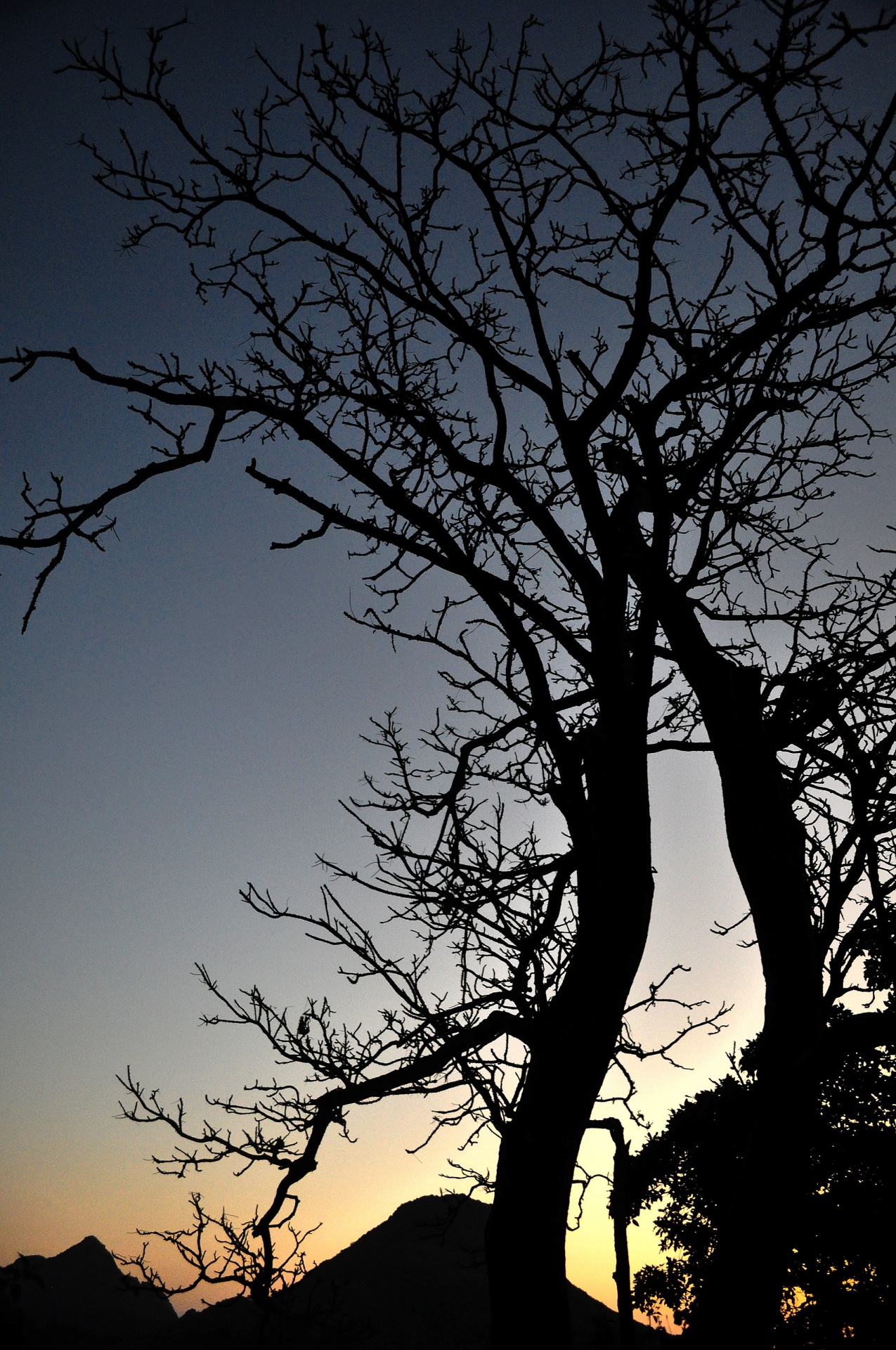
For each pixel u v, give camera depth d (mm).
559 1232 4504
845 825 5648
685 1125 13406
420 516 5320
